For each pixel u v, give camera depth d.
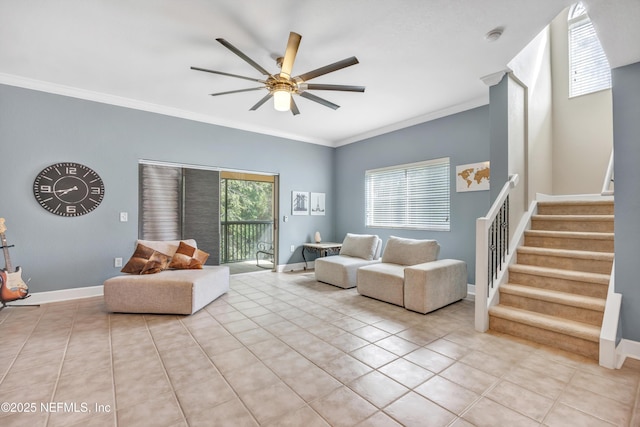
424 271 3.29
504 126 3.20
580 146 4.18
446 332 2.80
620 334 2.35
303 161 6.03
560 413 1.65
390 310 3.44
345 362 2.22
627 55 2.36
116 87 3.72
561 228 3.43
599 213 3.39
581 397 1.79
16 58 3.01
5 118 3.41
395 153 5.24
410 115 4.71
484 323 2.80
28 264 3.53
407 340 2.62
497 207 2.99
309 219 6.12
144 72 3.31
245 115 4.77
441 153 4.53
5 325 2.91
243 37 2.62
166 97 4.04
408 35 2.59
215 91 3.83
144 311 3.22
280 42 2.70
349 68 3.19
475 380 1.98
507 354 2.35
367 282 3.94
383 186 5.49
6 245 3.30
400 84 3.58
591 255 2.81
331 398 1.78
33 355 2.30
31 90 3.54
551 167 4.38
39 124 3.59
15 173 3.46
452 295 3.66
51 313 3.26
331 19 2.37
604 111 4.00
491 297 2.91
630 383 1.94
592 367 2.14
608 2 1.87
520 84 3.49
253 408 1.69
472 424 1.56
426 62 3.05
